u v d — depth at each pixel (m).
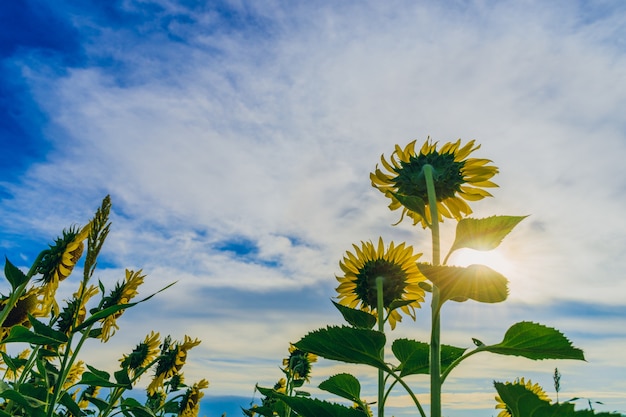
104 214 3.47
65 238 4.39
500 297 1.84
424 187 2.96
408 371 2.69
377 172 3.12
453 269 1.82
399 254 3.89
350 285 3.90
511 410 1.74
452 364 1.98
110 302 4.53
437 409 1.91
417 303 3.83
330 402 2.25
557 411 1.61
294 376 7.10
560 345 1.96
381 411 2.66
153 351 6.45
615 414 1.52
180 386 7.71
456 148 3.07
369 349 2.13
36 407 3.29
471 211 3.05
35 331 3.31
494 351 2.04
